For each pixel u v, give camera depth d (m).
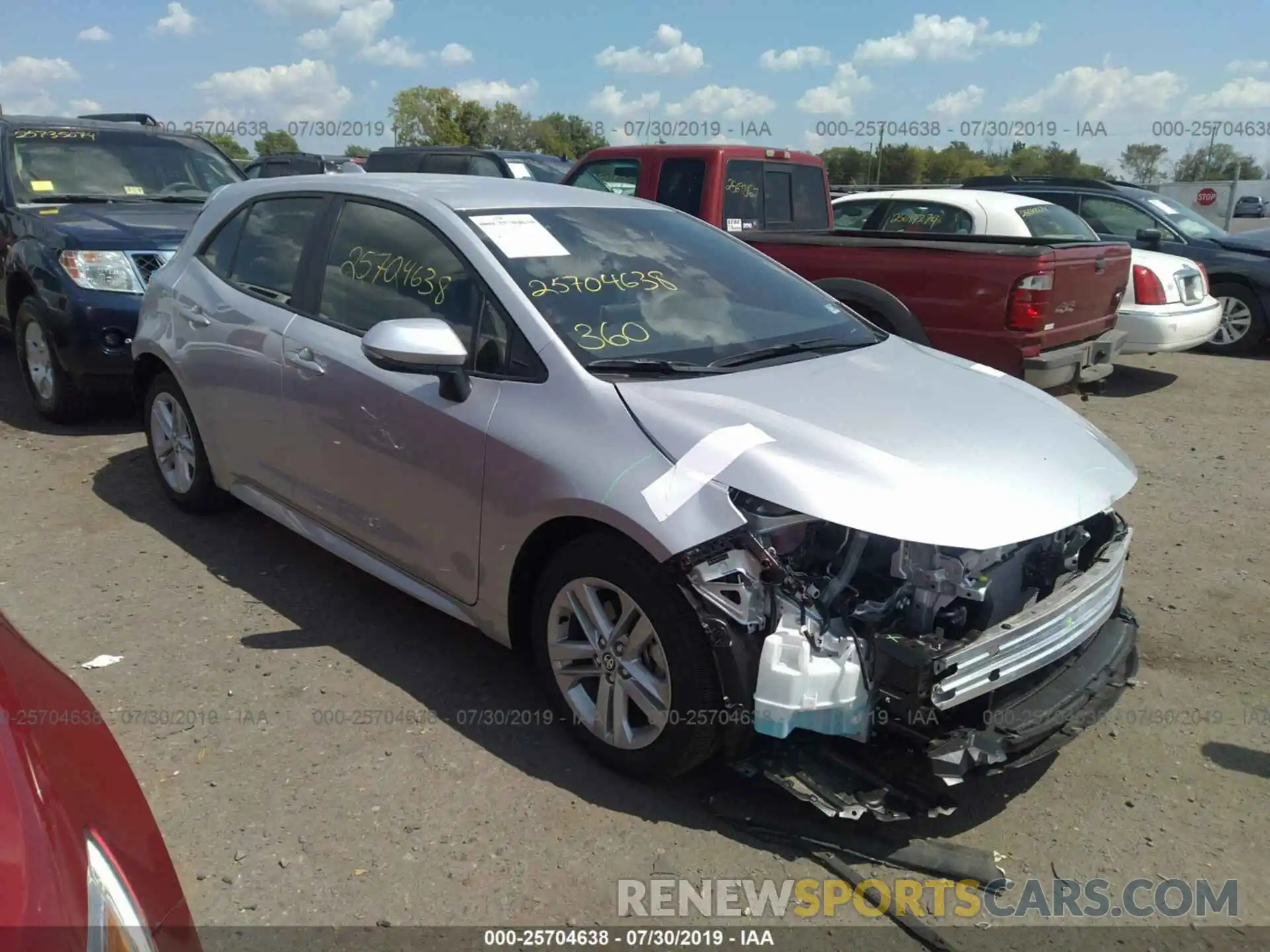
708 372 3.37
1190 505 5.87
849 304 6.96
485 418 3.33
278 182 4.68
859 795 2.84
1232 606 4.55
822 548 2.88
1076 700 3.02
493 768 3.23
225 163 8.45
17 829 1.46
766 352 3.62
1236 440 7.21
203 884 2.72
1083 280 6.87
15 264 6.71
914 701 2.66
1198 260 10.67
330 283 4.11
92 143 7.81
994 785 3.28
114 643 3.96
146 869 1.73
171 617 4.18
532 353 3.34
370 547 3.93
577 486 3.02
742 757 2.94
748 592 2.76
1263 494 6.06
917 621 2.78
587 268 3.73
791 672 2.71
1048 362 6.52
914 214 9.15
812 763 2.94
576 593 3.17
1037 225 8.62
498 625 3.46
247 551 4.83
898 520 2.72
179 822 2.96
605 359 3.31
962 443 3.07
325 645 3.97
